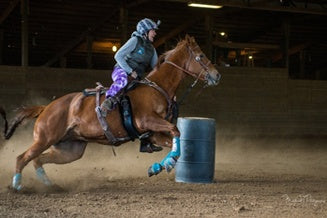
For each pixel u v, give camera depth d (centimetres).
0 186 961
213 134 1051
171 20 2403
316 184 1052
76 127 891
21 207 758
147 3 2194
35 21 2281
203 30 2545
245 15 2405
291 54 2983
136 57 880
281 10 2094
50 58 2652
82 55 2678
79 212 727
